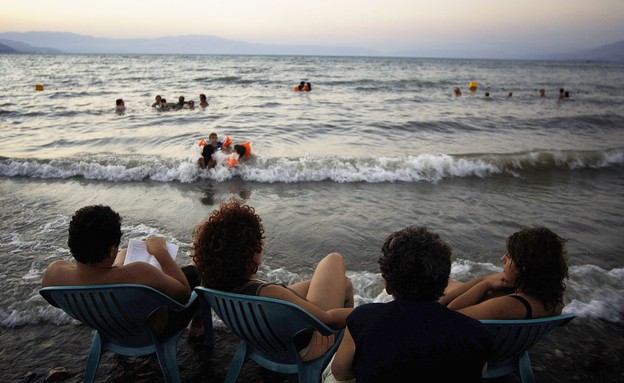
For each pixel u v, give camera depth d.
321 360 2.46
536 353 3.31
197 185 7.48
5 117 14.24
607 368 3.15
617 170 9.06
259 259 2.40
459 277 4.35
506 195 7.25
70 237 2.38
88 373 2.63
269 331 2.31
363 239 5.30
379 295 3.85
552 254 2.33
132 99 20.34
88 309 2.44
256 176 7.82
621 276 4.38
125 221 5.68
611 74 70.12
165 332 2.73
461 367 1.69
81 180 7.56
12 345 3.25
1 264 4.38
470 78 45.47
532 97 26.09
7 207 6.07
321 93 24.66
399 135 12.33
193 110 16.55
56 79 32.91
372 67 64.75
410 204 6.66
